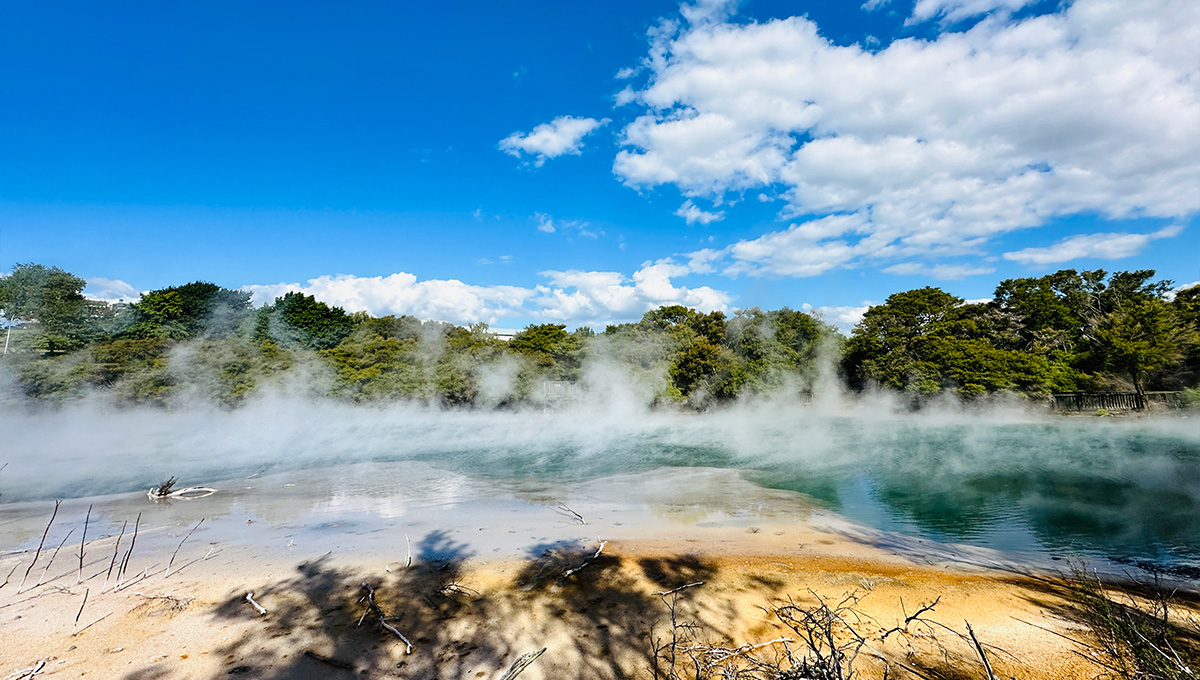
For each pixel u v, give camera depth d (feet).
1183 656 13.35
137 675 13.62
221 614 17.34
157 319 123.44
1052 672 13.88
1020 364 95.50
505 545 25.59
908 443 66.54
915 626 16.92
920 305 119.96
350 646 15.21
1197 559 24.90
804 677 11.33
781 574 21.79
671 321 147.84
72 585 20.06
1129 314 96.58
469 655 14.74
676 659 14.56
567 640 15.62
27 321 115.55
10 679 13.35
